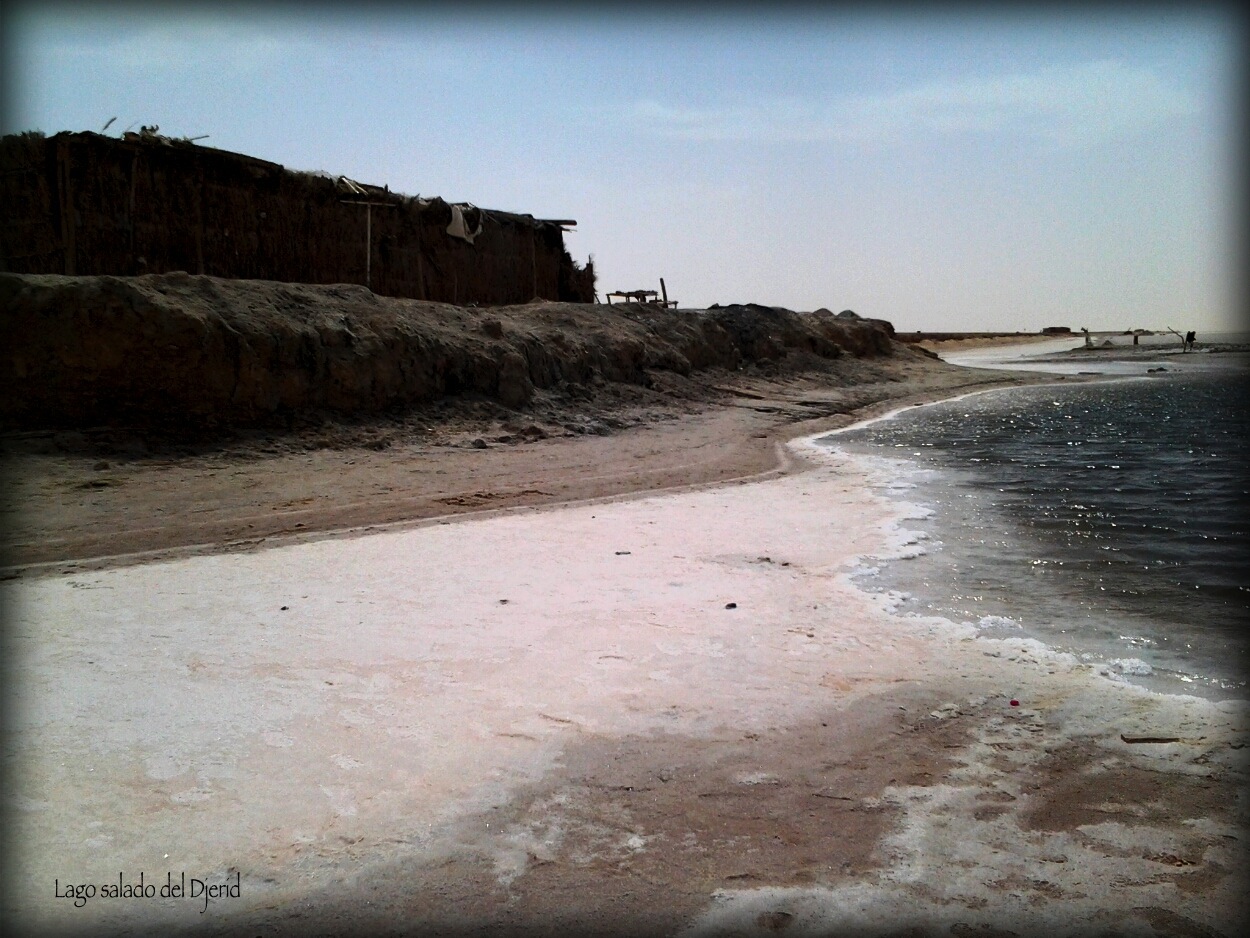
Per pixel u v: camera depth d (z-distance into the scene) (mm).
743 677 5648
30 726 4781
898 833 3924
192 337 13844
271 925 3289
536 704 5176
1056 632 6602
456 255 23188
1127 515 10805
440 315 19594
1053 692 5480
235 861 3664
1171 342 71062
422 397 17484
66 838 3779
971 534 9820
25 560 8391
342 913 3363
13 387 12719
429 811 4051
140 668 5629
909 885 3553
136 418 13492
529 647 6094
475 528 10008
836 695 5398
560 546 9133
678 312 30422
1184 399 29156
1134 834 3902
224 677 5504
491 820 3996
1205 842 3832
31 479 11461
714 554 8844
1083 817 4051
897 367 38250
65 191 14508
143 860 3648
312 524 10125
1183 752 4680
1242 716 5125
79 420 13109
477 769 4426
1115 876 3600
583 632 6418
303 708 5070
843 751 4691
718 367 29266
